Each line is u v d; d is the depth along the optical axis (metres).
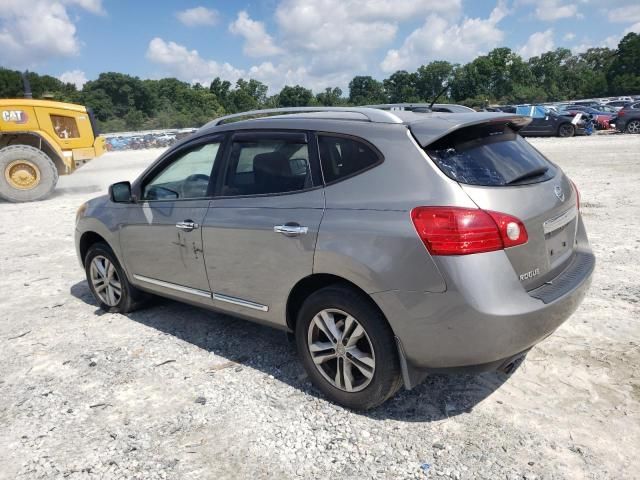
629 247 6.41
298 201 3.37
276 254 3.44
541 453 2.88
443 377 3.70
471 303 2.73
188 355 4.23
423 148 2.96
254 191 3.69
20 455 3.07
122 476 2.86
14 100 13.05
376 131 3.14
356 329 3.18
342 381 3.34
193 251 4.05
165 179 4.41
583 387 3.47
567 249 3.44
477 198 2.81
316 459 2.93
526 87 116.44
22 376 4.01
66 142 13.68
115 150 37.03
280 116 3.79
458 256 2.74
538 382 3.56
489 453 2.90
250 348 4.31
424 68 126.12
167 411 3.45
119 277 5.03
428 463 2.85
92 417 3.42
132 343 4.50
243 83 137.62
